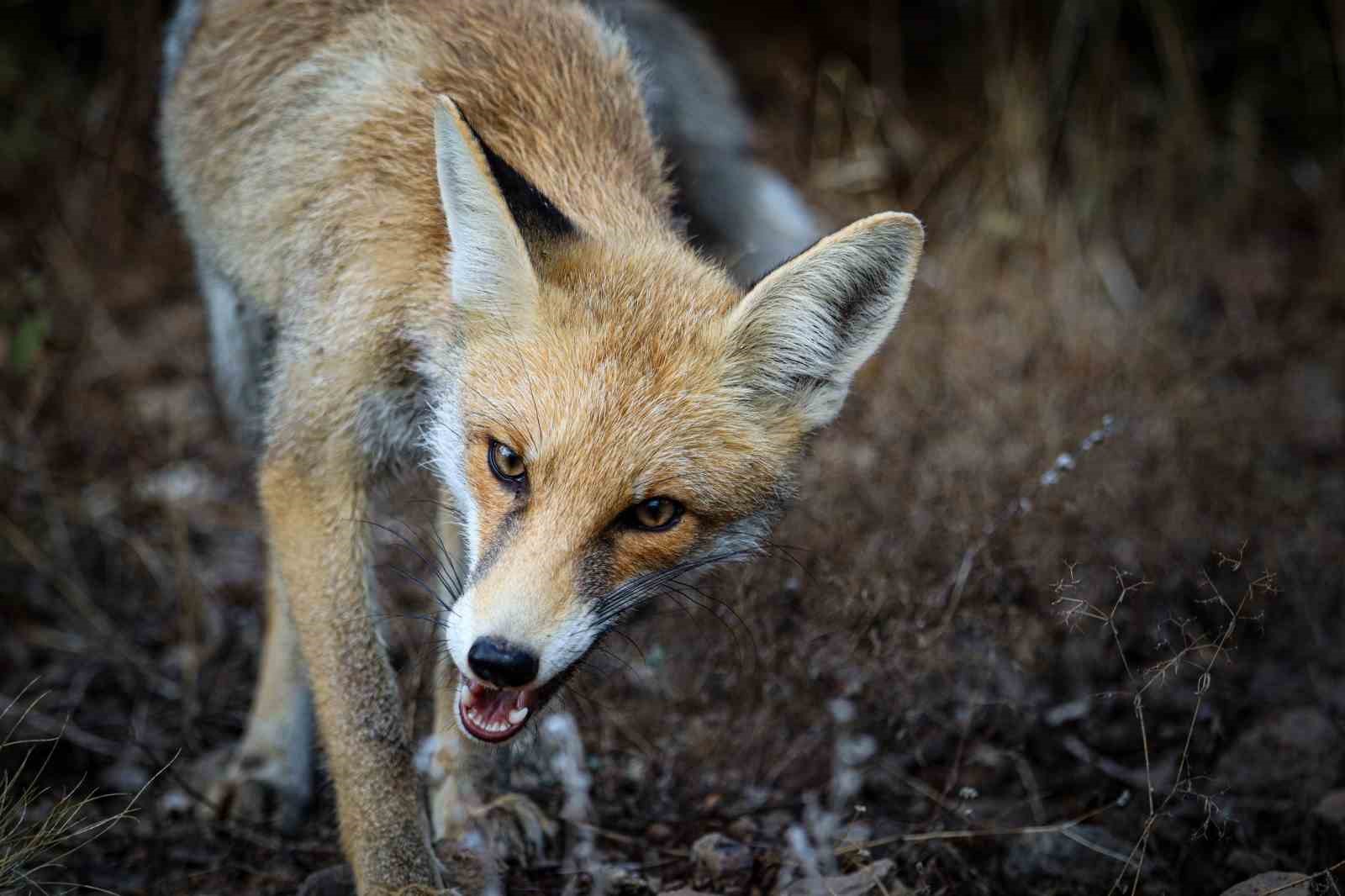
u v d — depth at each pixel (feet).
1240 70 54.80
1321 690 28.89
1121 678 29.78
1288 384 41.06
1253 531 32.42
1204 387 37.78
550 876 23.77
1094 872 23.84
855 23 56.70
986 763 27.30
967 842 24.81
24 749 27.20
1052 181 48.91
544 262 21.36
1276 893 21.30
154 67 46.19
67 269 42.96
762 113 53.36
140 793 22.76
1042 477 30.35
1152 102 52.21
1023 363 39.29
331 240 23.40
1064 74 50.21
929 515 30.50
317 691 22.97
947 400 36.29
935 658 26.96
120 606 32.53
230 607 33.32
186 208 28.86
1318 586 31.45
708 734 26.99
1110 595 30.63
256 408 28.58
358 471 23.31
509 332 21.40
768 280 21.08
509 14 25.58
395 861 22.20
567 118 24.67
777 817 25.59
